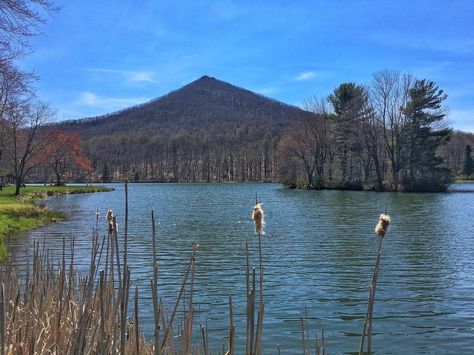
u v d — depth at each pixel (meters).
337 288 10.80
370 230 21.59
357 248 16.50
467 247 16.66
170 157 160.75
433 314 8.80
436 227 22.72
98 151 164.12
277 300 9.77
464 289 10.68
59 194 63.97
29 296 4.80
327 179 74.56
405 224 24.08
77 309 4.46
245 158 145.88
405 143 63.94
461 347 7.16
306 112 75.19
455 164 117.06
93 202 46.06
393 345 7.25
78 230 21.66
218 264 13.77
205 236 19.98
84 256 14.33
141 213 32.22
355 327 8.09
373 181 65.75
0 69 16.52
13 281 5.23
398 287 10.89
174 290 10.52
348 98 74.94
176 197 54.81
